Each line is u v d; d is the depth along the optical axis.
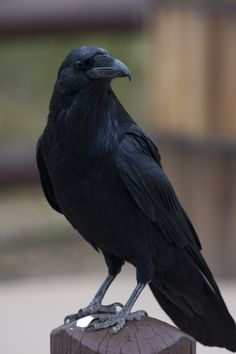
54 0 15.81
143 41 17.59
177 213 8.24
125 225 8.01
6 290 12.80
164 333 6.48
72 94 7.69
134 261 8.17
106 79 7.63
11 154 14.54
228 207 13.22
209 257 13.39
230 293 12.30
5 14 14.52
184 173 13.33
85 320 6.78
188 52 12.96
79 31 14.88
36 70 20.95
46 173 8.20
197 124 13.05
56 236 15.53
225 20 12.66
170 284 8.34
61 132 7.75
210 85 12.88
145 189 7.93
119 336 6.52
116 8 14.84
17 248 15.16
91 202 7.89
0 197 16.64
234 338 8.16
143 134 8.04
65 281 13.43
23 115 19.36
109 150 7.78
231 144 12.98
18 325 11.46
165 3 13.12
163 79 13.34
